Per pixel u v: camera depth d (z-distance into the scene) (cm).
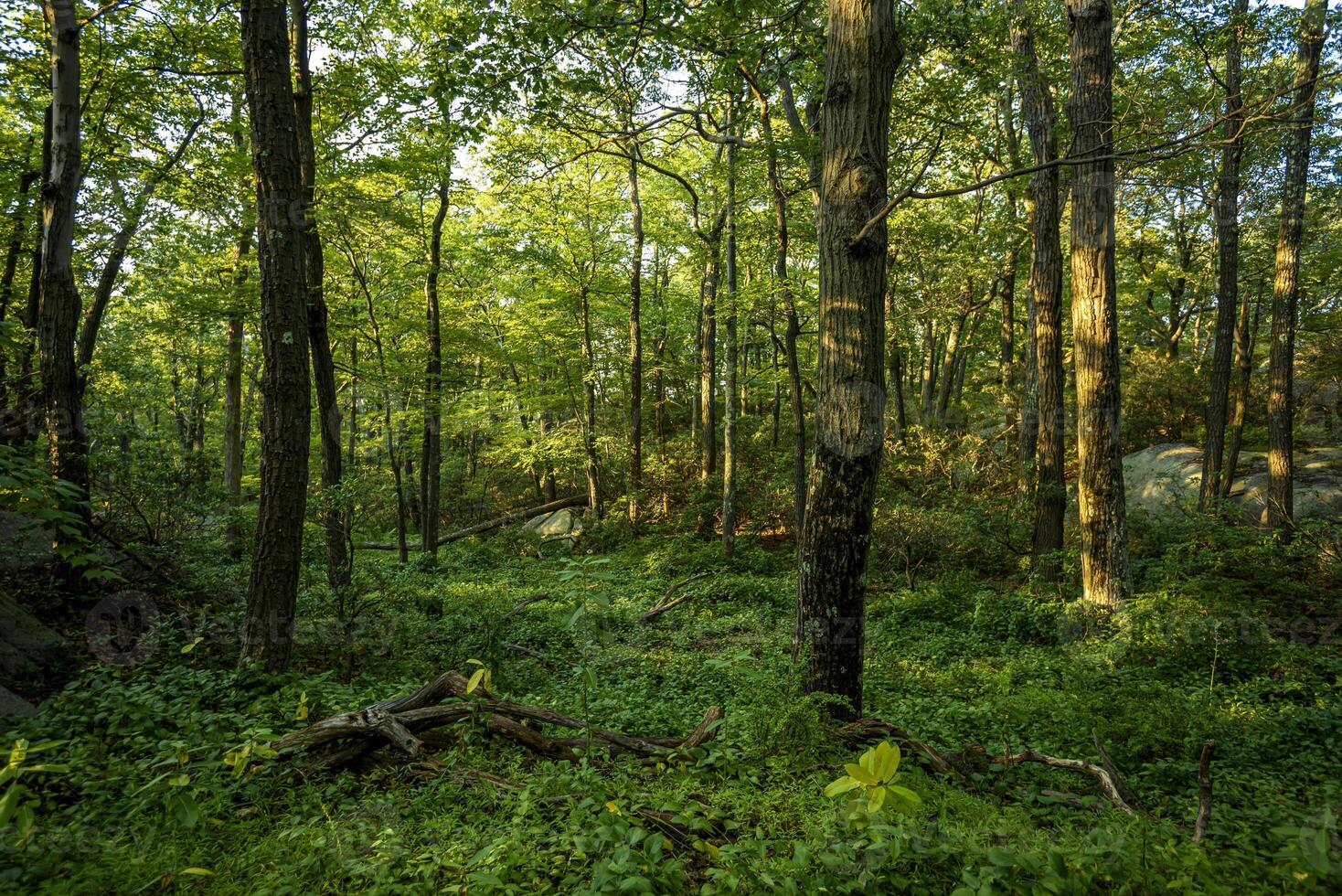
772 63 855
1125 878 253
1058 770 438
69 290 764
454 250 1981
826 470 473
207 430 2562
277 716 478
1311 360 1862
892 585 1262
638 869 260
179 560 816
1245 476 1546
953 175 1666
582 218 1986
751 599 1183
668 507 2102
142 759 363
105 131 1130
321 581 837
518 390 2294
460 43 659
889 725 443
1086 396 876
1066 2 892
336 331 1390
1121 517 862
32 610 668
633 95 876
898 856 254
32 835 291
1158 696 571
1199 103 1132
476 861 268
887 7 470
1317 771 458
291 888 270
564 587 1270
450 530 2478
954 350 2200
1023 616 959
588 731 374
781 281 1334
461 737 424
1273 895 247
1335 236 1603
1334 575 943
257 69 573
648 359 2678
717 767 391
